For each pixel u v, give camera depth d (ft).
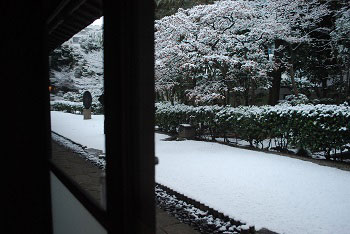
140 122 3.30
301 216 10.62
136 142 3.35
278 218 10.49
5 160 6.49
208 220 10.95
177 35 35.14
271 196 12.84
